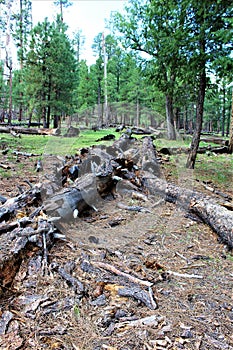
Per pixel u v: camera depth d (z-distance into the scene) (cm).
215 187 459
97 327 146
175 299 172
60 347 133
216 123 2738
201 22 470
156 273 202
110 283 184
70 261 208
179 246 251
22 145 844
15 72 1967
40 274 189
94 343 136
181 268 212
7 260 179
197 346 135
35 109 1353
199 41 477
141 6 931
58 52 1290
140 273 201
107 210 332
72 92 1370
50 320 150
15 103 1988
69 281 183
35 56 1273
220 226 264
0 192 372
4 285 171
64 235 246
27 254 204
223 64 423
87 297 170
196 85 574
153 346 134
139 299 168
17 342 134
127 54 1070
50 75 1284
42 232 223
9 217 257
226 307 165
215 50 470
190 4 438
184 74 519
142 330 144
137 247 246
